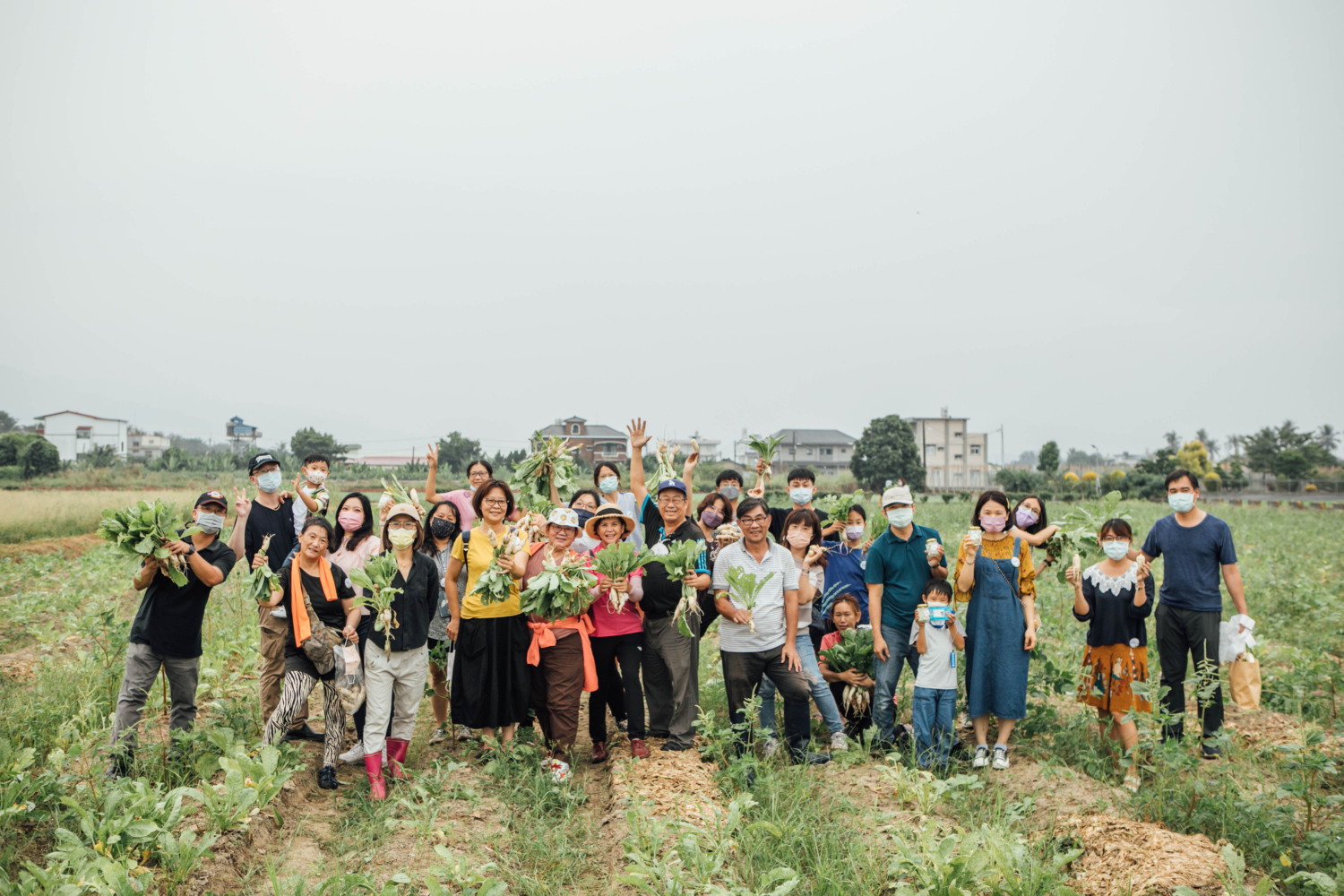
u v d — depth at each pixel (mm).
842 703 6605
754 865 4406
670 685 6199
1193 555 6344
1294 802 5023
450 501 7039
